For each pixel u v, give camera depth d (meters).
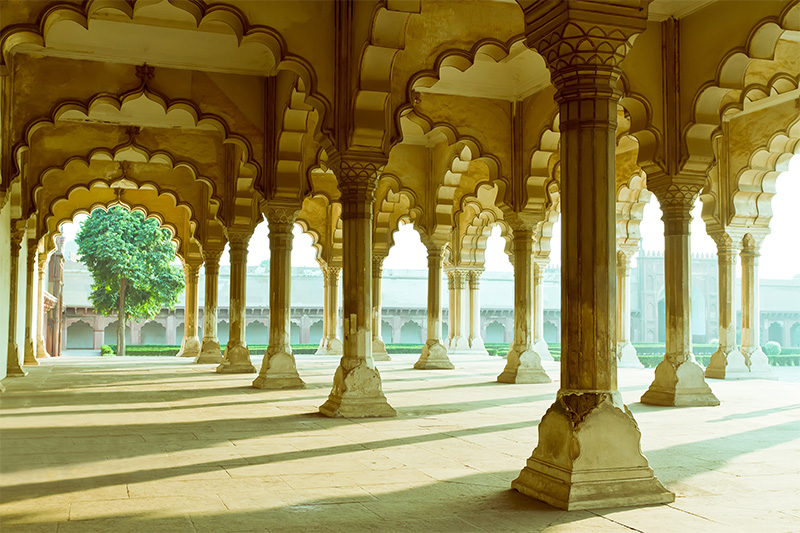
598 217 3.67
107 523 3.04
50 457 4.57
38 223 14.38
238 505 3.37
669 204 7.84
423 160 13.30
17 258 11.53
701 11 7.51
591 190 3.68
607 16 3.69
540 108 9.66
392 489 3.71
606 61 3.71
